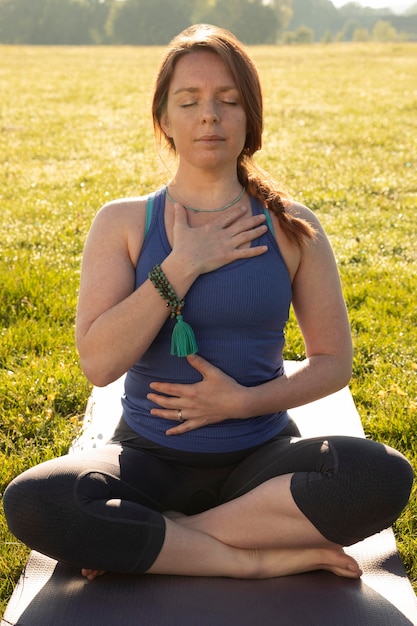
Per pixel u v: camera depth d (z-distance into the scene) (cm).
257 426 275
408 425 390
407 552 302
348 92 2027
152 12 10962
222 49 260
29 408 412
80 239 737
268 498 252
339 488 246
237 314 262
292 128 1485
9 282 583
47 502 245
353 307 573
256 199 276
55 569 269
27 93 2056
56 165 1152
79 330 267
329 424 351
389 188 980
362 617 246
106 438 342
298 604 250
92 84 2302
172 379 269
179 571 258
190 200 272
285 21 11375
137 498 260
